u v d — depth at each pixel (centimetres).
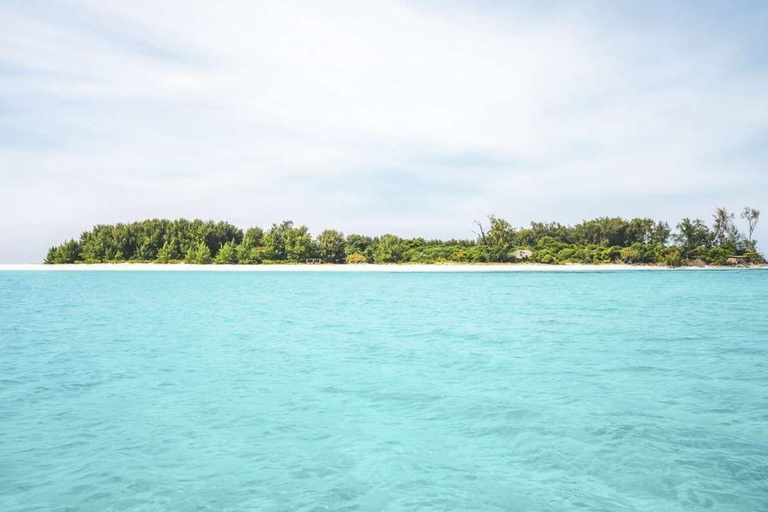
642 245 10581
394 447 789
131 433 850
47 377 1267
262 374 1297
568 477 682
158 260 10231
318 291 4512
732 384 1180
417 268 8931
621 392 1112
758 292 4306
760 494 630
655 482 664
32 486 648
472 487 652
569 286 5134
